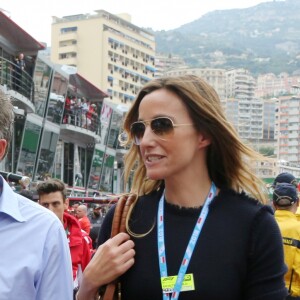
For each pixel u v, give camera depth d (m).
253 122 153.50
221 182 2.50
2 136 2.38
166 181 2.43
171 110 2.37
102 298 2.44
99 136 36.12
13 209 2.35
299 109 151.25
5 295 2.22
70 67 31.16
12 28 23.42
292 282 5.37
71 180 34.62
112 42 106.44
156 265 2.30
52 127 29.25
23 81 24.77
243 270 2.27
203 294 2.20
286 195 5.53
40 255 2.33
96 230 10.21
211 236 2.29
